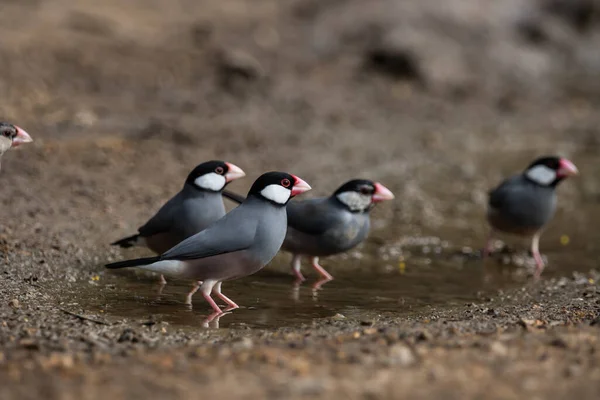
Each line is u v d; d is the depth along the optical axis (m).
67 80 21.02
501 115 23.80
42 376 7.07
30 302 10.03
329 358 7.59
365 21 26.89
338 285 11.91
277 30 27.19
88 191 14.66
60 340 8.45
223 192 12.47
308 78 24.36
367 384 6.87
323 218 12.12
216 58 23.73
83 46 23.17
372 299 11.18
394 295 11.44
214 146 18.09
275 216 10.41
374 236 14.52
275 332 9.20
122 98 20.56
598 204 17.05
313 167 17.69
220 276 10.33
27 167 15.37
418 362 7.48
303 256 12.59
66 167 15.71
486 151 20.22
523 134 22.02
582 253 14.15
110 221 13.53
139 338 8.66
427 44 26.28
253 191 10.46
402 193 16.77
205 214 11.20
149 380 6.93
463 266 13.23
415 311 10.53
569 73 27.98
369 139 20.19
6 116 17.97
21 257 11.62
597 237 15.05
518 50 27.64
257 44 25.83
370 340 8.33
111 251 12.40
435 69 25.61
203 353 7.79
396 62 25.61
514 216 13.70
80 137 17.45
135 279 11.42
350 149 19.23
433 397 6.64
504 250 14.11
